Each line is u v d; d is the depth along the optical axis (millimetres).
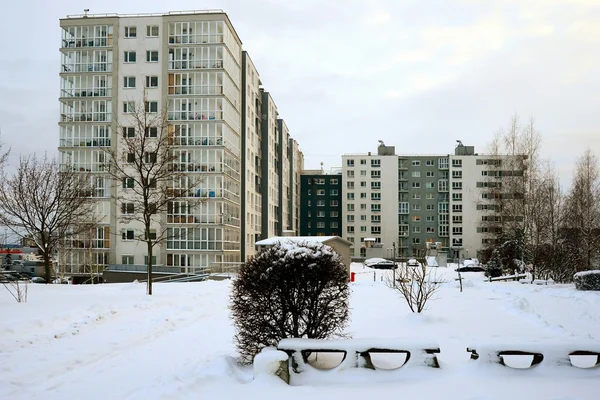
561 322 12781
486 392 6203
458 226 96688
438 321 12273
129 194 50531
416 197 98938
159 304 16828
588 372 6934
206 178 51406
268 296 7867
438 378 6906
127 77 54375
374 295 20797
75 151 54062
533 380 6711
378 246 89125
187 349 9789
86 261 47156
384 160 99562
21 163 27297
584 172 38469
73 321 12664
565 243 33250
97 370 8148
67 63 55719
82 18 55156
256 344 7969
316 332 8008
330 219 105312
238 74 59906
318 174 109000
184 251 50656
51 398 6621
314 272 7812
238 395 6277
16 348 9688
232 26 56656
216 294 21172
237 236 57406
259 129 70062
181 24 54188
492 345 7117
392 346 7102
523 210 36156
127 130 53625
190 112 53062
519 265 35812
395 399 6031
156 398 6121
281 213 80750
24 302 15922
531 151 38312
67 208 29125
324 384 6789
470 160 97500
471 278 37406
